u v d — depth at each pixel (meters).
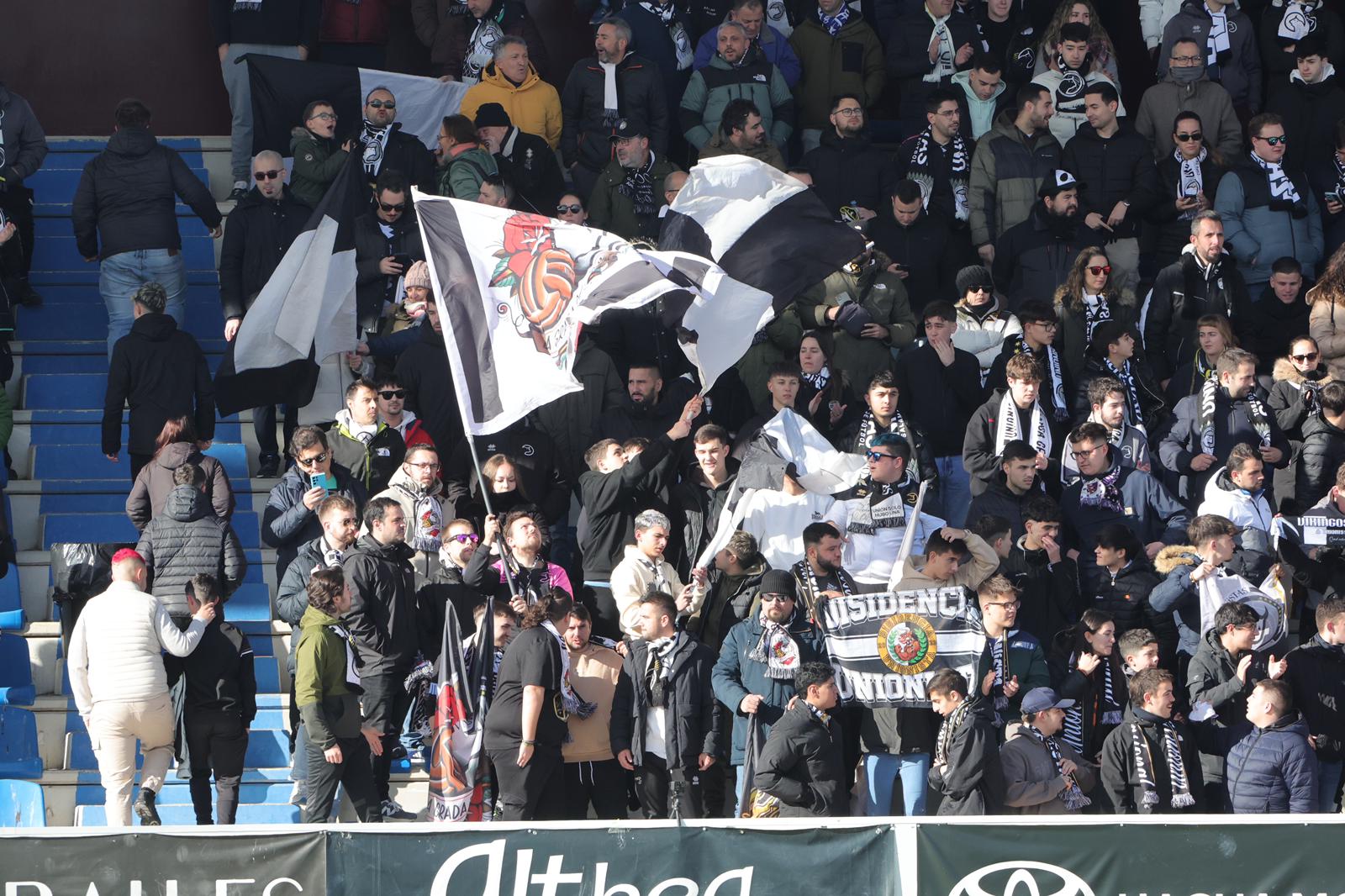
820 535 36.50
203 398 43.28
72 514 43.91
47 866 28.84
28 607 41.75
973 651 34.59
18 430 46.03
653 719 34.84
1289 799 34.38
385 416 41.22
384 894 29.11
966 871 29.30
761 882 29.38
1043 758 33.44
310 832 29.16
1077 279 44.75
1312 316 46.03
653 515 37.75
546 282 32.78
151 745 34.72
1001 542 37.72
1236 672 35.62
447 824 29.25
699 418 43.22
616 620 38.91
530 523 36.91
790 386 41.12
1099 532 38.22
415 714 35.56
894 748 34.69
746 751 34.53
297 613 36.06
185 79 57.53
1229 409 42.81
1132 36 60.28
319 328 43.34
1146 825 29.28
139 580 34.97
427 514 38.56
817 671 32.84
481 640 34.16
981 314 45.75
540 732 33.84
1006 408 41.47
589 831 29.34
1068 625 37.84
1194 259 46.28
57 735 38.50
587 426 43.00
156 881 29.00
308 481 38.72
